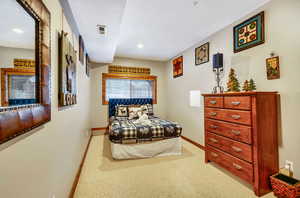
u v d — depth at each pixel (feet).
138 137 8.48
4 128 1.85
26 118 2.33
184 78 12.52
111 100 14.16
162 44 11.07
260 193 5.26
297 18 5.16
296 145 5.21
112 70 14.49
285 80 5.51
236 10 6.71
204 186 5.92
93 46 9.37
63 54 4.29
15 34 2.17
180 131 9.20
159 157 8.68
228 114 6.45
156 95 15.97
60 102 4.18
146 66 15.64
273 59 5.86
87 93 10.91
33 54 2.60
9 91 2.03
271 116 5.57
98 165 7.69
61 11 4.55
